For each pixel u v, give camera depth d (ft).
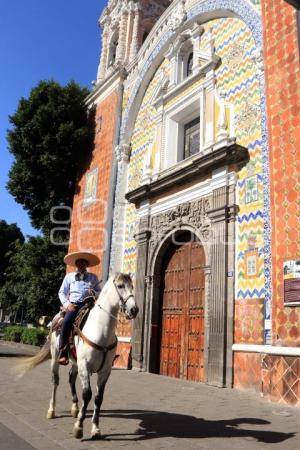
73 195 70.18
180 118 48.26
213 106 41.11
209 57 42.96
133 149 55.88
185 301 40.14
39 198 72.59
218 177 37.35
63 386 28.66
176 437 16.62
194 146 46.60
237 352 31.86
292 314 26.84
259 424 19.60
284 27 32.22
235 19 41.42
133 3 68.49
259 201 33.22
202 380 35.45
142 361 42.75
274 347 27.35
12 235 148.77
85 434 16.51
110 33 72.84
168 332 41.70
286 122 30.19
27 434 16.16
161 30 53.88
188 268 40.78
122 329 48.08
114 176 57.06
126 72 61.26
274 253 28.96
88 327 17.65
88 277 21.26
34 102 68.59
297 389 25.40
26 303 78.33
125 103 59.26
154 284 44.06
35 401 22.94
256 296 31.45
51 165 65.67
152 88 54.44
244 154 35.45
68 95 67.62
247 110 36.94
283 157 29.84
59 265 70.95
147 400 25.07
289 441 16.67
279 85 31.45
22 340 78.95
